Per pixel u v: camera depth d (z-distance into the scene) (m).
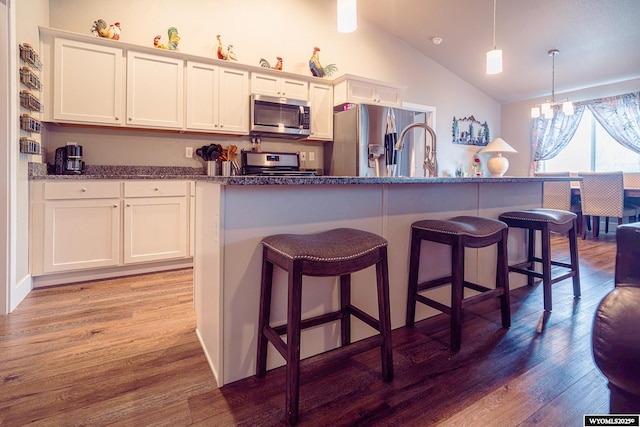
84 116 2.83
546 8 3.84
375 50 4.72
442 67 5.43
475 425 1.15
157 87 3.10
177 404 1.26
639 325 0.72
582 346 1.68
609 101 5.19
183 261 3.20
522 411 1.22
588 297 2.38
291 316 1.16
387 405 1.26
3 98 2.07
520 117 6.19
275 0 3.97
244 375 1.43
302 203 1.52
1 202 2.08
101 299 2.37
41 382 1.39
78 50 2.79
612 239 4.61
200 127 3.31
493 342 1.73
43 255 2.57
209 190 1.52
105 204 2.78
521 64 4.98
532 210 2.38
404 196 1.90
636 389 0.72
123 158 3.28
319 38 4.28
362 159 3.91
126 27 3.21
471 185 2.24
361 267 1.29
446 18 4.30
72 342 1.74
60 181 2.60
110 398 1.30
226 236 1.36
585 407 1.24
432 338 1.78
